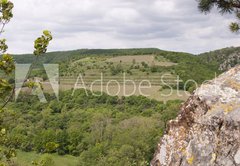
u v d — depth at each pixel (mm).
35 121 100062
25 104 106250
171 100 113688
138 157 76000
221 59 157250
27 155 77188
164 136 6809
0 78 6348
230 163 5266
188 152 6000
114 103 128625
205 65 146875
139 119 96938
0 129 6859
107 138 93125
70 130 97938
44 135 87688
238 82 6414
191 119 6336
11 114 7168
